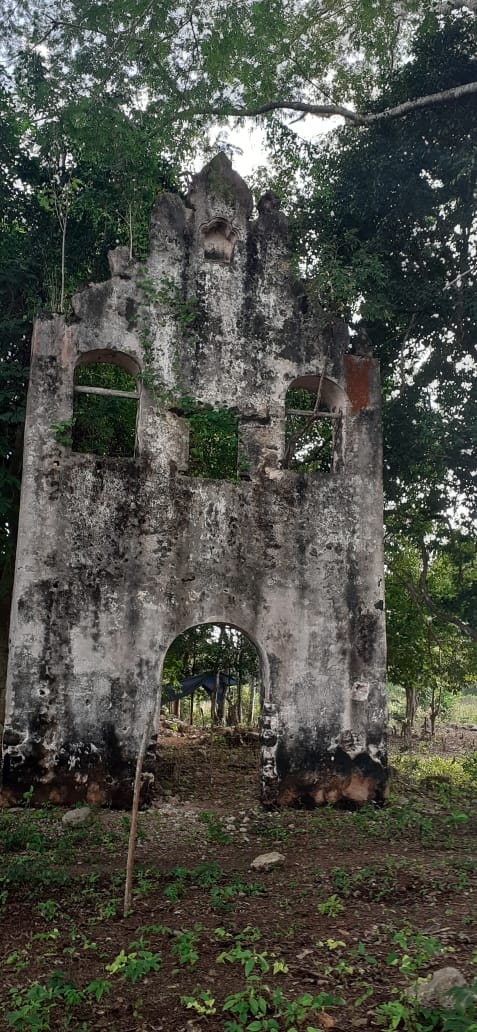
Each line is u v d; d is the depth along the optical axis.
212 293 12.84
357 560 12.68
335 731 12.06
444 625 18.59
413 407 15.91
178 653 19.75
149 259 12.66
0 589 14.48
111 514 11.77
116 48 12.57
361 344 13.47
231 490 12.35
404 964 5.34
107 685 11.35
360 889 7.54
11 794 10.84
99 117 12.87
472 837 10.27
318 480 12.75
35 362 11.92
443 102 14.60
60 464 11.71
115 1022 4.82
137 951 5.83
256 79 13.34
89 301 12.24
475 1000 4.68
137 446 12.19
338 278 13.25
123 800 11.17
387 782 12.12
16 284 14.81
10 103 15.04
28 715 11.05
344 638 12.37
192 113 12.72
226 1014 4.87
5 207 15.47
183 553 11.96
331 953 5.80
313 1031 4.46
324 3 13.70
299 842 10.01
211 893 7.42
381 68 15.95
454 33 15.38
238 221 13.15
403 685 19.34
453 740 27.73
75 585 11.47
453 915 6.64
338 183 16.06
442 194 15.53
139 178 14.98
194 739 20.55
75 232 15.56
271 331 12.99
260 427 12.72
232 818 11.28
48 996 4.97
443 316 15.91
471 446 15.30
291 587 12.29
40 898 7.25
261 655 12.08
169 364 12.41
